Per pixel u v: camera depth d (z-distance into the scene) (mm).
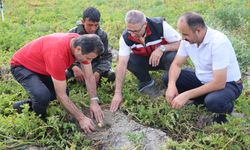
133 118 3734
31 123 3465
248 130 3566
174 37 3924
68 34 3324
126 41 3865
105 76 4242
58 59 3188
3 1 7000
